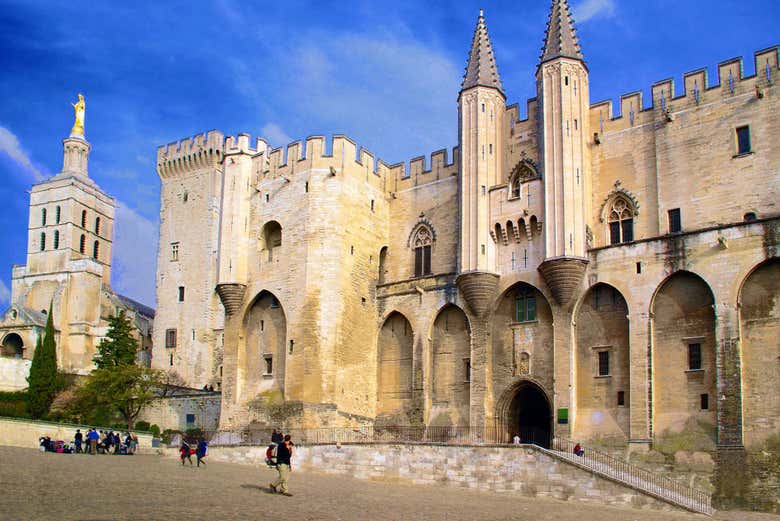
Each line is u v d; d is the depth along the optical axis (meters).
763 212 44.84
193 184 88.94
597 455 44.25
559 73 50.84
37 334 98.50
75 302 104.94
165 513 24.03
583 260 48.28
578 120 50.47
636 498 36.00
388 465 44.31
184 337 84.88
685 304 44.53
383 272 60.84
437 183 59.66
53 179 116.81
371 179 60.66
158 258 88.94
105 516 22.67
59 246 113.25
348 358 55.59
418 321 56.19
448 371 54.53
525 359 50.69
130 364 72.69
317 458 47.22
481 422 51.12
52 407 75.56
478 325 52.75
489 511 31.34
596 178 51.28
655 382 44.62
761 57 46.56
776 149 45.12
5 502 24.02
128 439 55.12
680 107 49.06
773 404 40.56
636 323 45.56
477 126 54.75
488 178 53.94
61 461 40.16
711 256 43.50
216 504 26.97
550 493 38.44
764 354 41.28
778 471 39.56
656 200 48.84
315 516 25.89
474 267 52.59
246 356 58.81
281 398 55.78
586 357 47.81
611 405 46.34
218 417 67.12
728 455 41.03
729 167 46.50
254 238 59.91
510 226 52.25
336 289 55.59
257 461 49.12
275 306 58.16
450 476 42.00
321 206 57.03
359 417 55.53
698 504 37.50
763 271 42.00
